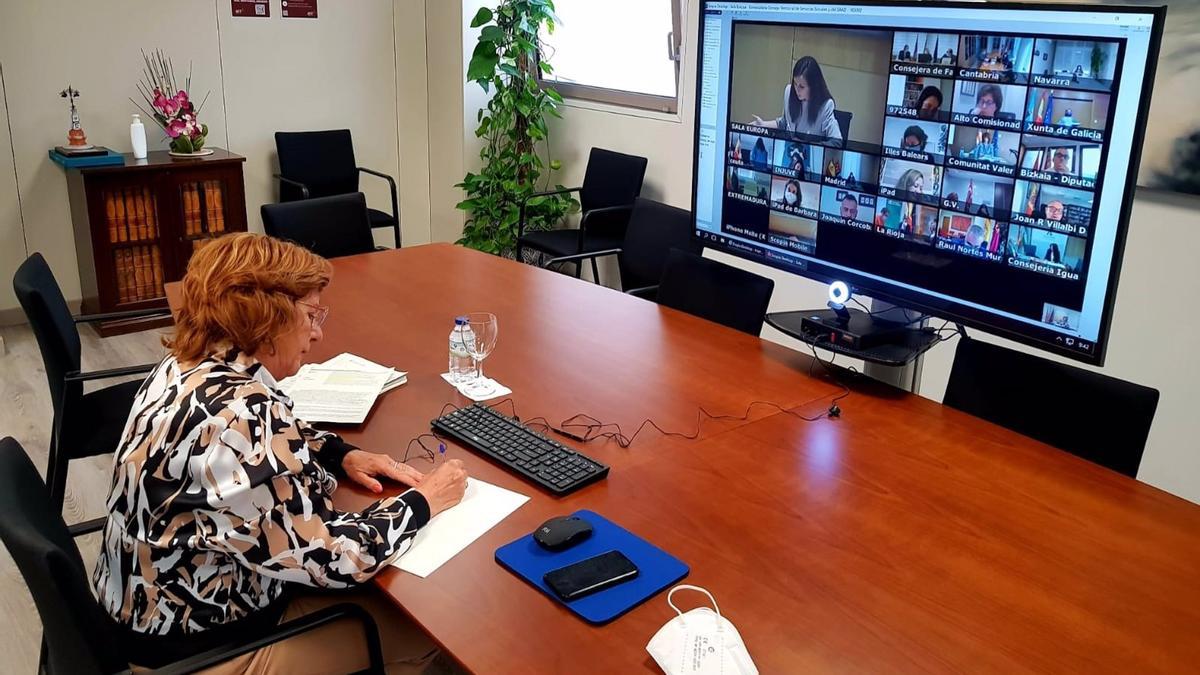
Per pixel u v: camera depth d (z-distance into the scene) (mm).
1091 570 1490
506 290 2912
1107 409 1914
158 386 1503
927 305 2152
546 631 1321
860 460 1852
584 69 5164
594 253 4250
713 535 1569
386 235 5891
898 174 2127
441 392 2135
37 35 4477
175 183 4562
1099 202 1772
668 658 1229
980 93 1923
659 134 4566
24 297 2355
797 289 3971
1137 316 2881
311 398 2049
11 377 4059
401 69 5605
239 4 5000
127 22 4699
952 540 1569
